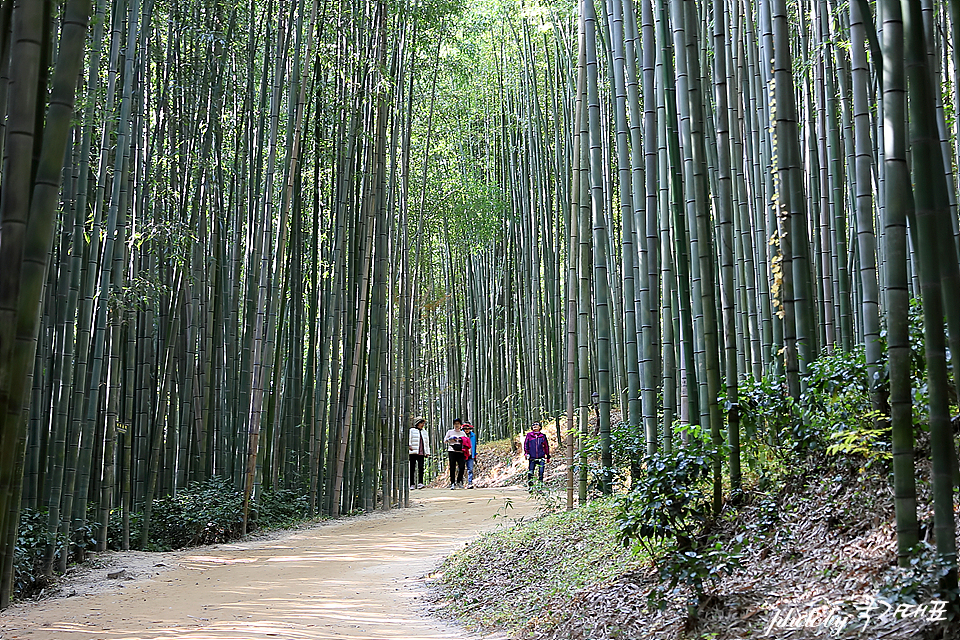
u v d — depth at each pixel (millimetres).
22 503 7742
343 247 12023
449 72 15961
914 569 3268
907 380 3404
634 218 7434
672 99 6367
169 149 10234
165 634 4895
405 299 14898
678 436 6172
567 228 14422
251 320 11508
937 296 3258
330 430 12211
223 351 11492
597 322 7418
